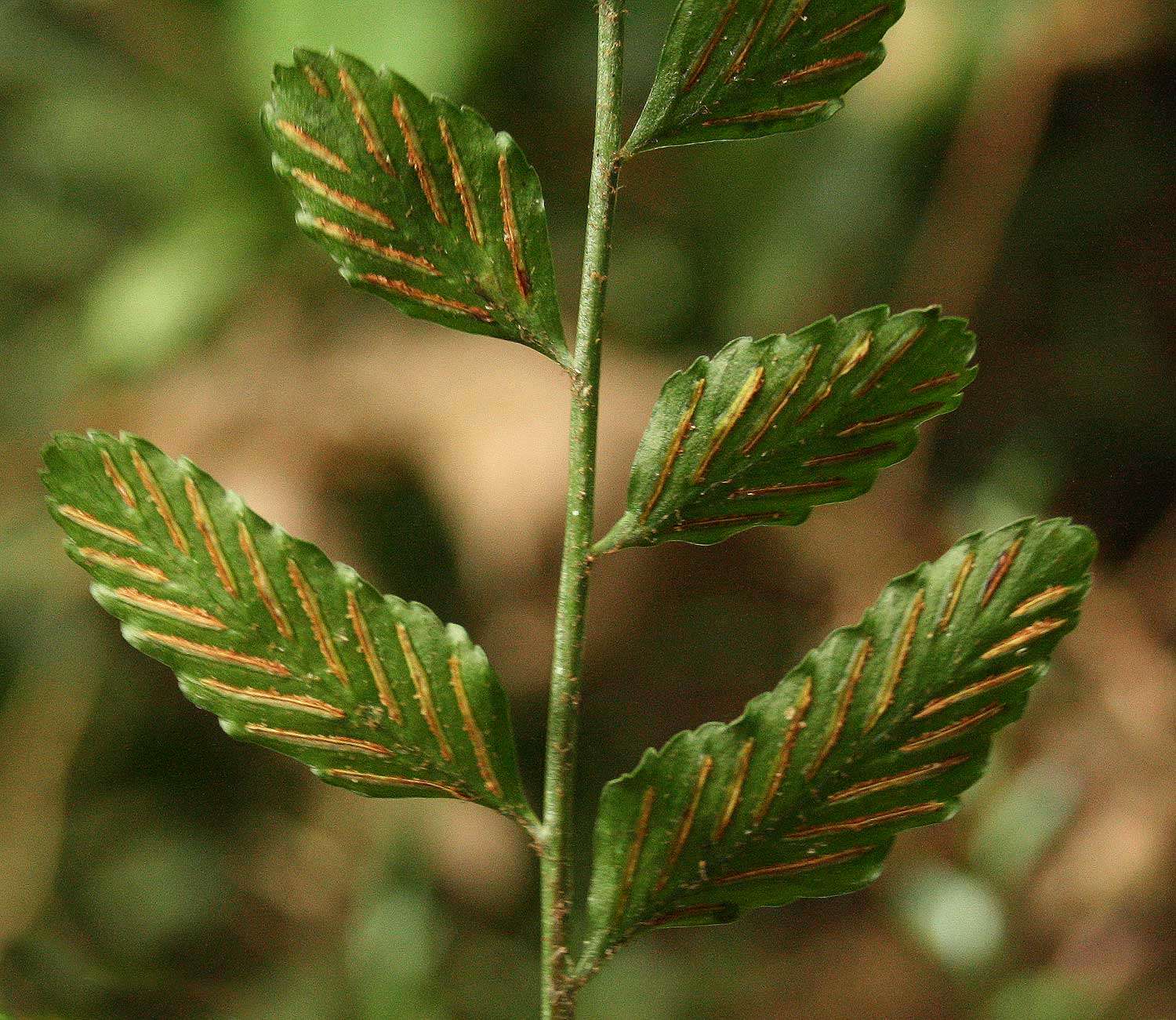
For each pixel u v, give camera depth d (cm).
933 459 119
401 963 92
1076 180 119
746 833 28
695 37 27
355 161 28
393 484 95
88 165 112
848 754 28
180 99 108
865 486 28
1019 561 28
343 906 101
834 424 28
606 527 94
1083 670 104
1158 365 120
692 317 114
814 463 28
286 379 96
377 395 93
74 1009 95
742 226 113
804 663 28
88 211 115
